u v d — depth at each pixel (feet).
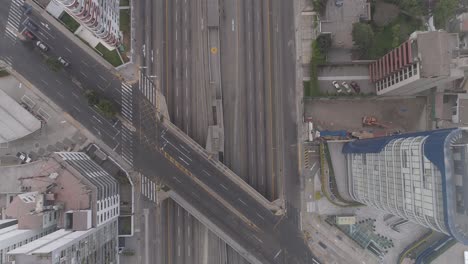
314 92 306.96
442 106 301.84
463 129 174.29
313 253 307.58
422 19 305.94
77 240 216.13
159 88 313.12
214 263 308.40
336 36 298.56
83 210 237.66
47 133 311.47
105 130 310.65
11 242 205.87
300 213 309.42
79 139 310.45
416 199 198.70
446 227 175.22
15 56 311.68
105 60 309.42
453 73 241.96
